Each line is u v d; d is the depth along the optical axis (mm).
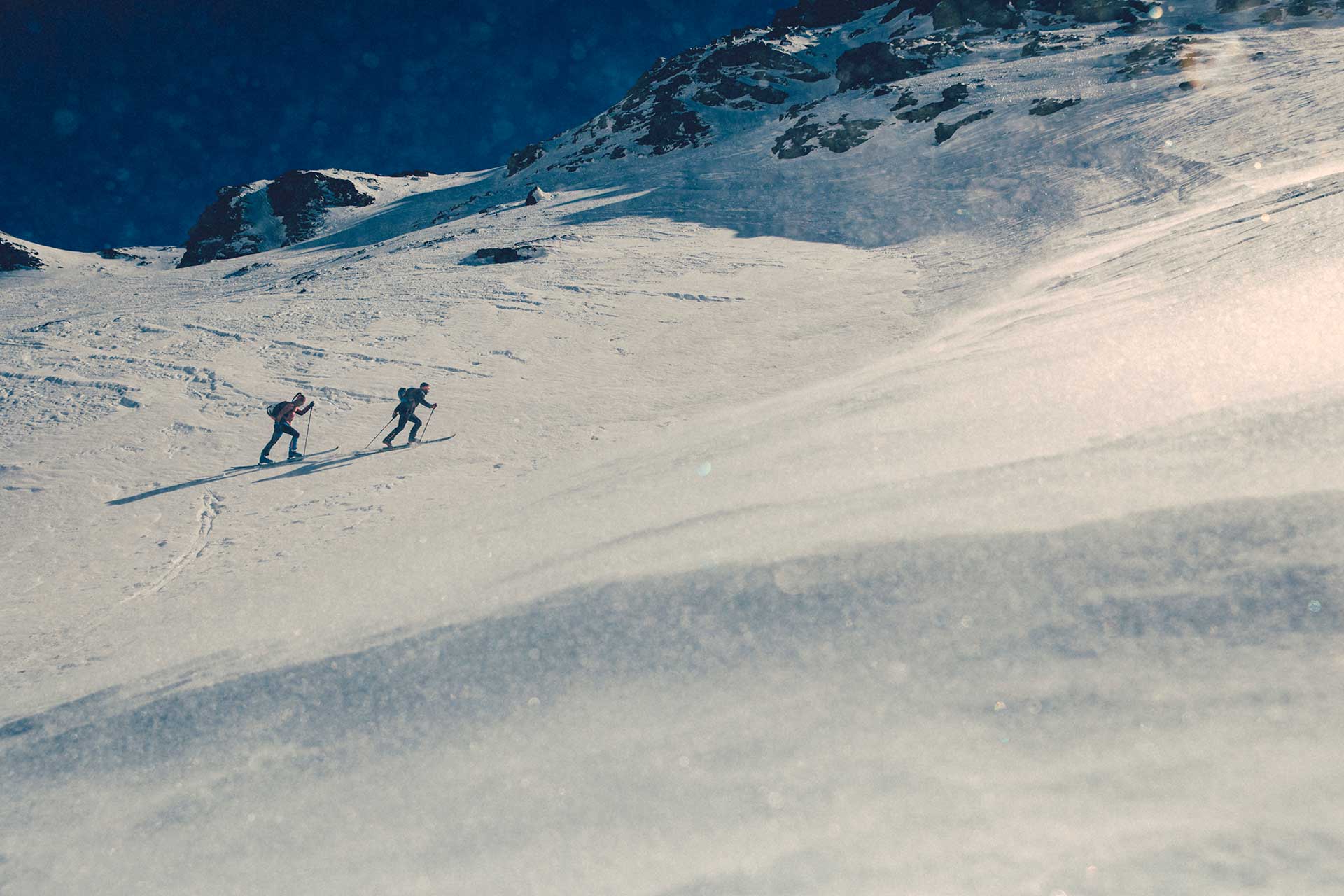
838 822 1733
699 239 39188
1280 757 1567
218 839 2480
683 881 1695
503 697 2779
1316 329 4637
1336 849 1298
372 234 96062
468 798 2277
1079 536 2682
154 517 11258
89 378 19922
